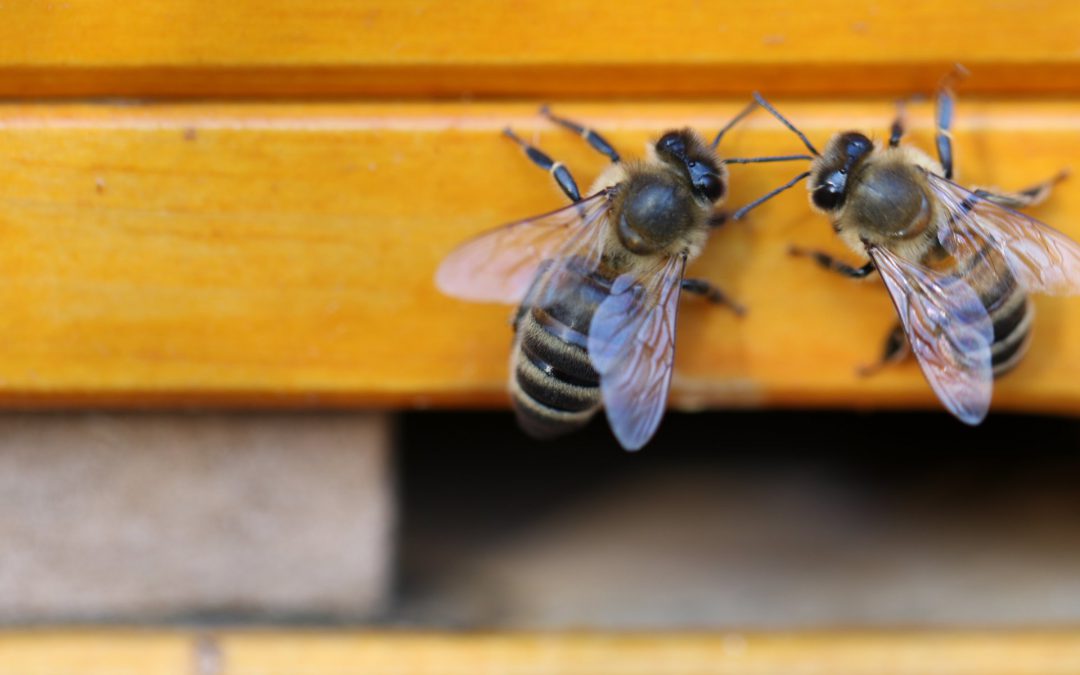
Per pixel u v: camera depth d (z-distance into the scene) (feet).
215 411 0.45
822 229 0.43
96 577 0.46
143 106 0.43
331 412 0.45
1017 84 0.43
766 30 0.42
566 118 0.43
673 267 0.43
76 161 0.43
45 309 0.43
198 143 0.43
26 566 0.46
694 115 0.43
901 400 0.44
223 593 0.46
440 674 0.45
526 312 0.43
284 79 0.42
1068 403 0.44
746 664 0.45
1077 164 0.43
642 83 0.43
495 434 0.52
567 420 0.43
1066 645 0.45
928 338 0.43
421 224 0.43
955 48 0.42
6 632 0.45
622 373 0.43
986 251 0.43
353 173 0.43
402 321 0.44
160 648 0.45
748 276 0.44
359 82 0.43
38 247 0.43
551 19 0.42
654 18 0.42
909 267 0.43
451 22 0.42
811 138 0.43
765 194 0.43
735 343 0.44
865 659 0.45
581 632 0.46
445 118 0.43
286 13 0.42
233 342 0.44
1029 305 0.43
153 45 0.42
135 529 0.46
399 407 0.45
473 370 0.44
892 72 0.43
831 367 0.44
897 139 0.43
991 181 0.43
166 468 0.45
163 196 0.43
